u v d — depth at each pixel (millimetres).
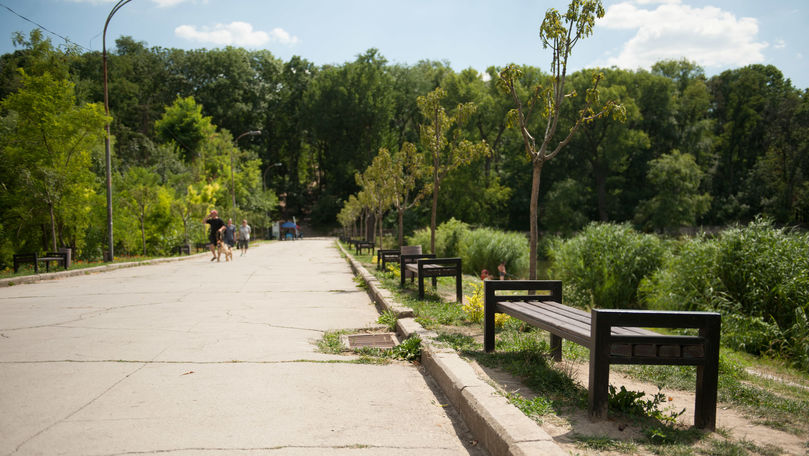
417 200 20578
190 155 57844
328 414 3715
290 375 4684
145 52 76125
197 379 4539
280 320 7582
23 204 19406
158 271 16922
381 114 72375
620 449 2938
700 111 65062
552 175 66375
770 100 66562
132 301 9617
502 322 6754
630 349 3432
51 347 5766
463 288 11203
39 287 12234
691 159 53219
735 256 9977
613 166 60906
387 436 3316
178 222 28078
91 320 7547
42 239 22109
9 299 10023
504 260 21016
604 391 3412
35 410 3725
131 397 4039
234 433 3324
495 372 4586
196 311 8414
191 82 76125
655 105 62031
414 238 27688
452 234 24141
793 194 59406
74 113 19125
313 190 92688
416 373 4852
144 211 26297
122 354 5438
